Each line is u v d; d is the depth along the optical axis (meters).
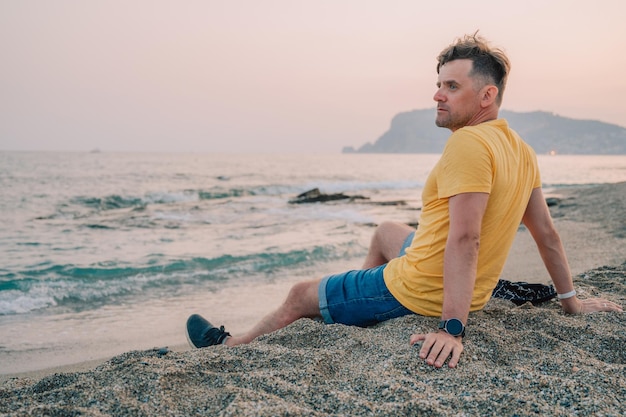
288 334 2.84
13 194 23.06
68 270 7.54
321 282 3.10
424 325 2.71
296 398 2.04
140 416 1.92
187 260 8.19
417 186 33.84
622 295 3.93
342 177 43.75
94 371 2.51
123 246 9.84
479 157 2.45
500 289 3.56
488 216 2.58
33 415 1.89
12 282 6.74
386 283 2.85
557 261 3.13
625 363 2.53
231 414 1.85
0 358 4.07
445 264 2.49
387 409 1.91
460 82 2.64
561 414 1.87
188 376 2.29
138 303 5.82
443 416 1.87
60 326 4.99
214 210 17.62
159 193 23.45
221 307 5.64
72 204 19.72
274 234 11.38
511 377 2.16
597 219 10.85
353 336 2.73
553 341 2.63
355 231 11.80
